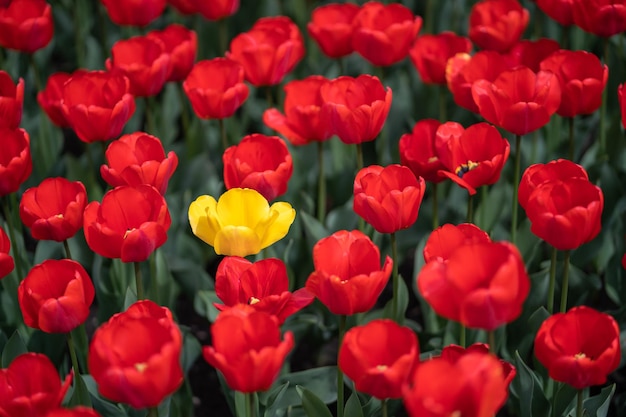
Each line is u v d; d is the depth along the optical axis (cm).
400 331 253
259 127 584
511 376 280
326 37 469
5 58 643
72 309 292
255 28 460
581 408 304
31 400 257
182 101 514
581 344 277
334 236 282
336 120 367
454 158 343
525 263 425
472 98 406
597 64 395
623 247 419
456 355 276
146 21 495
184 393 389
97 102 404
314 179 514
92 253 449
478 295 232
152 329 247
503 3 463
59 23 661
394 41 442
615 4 425
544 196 302
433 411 214
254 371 251
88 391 333
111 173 344
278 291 289
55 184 337
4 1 513
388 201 312
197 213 328
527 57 435
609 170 437
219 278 287
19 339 361
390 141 526
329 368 371
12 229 395
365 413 347
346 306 280
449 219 456
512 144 497
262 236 329
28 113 582
